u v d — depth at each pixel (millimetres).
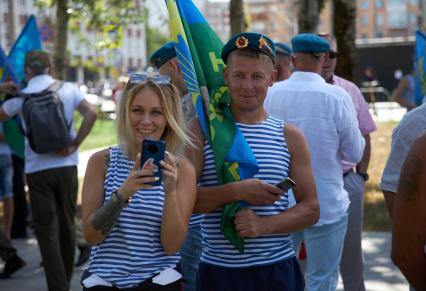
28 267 9164
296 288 4348
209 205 4152
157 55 5812
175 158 4000
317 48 5832
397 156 4559
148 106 4023
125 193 3793
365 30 97688
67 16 15258
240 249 4176
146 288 3945
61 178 7598
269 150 4277
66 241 7840
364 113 6941
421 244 3045
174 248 3977
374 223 10953
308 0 13375
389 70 52531
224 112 4316
